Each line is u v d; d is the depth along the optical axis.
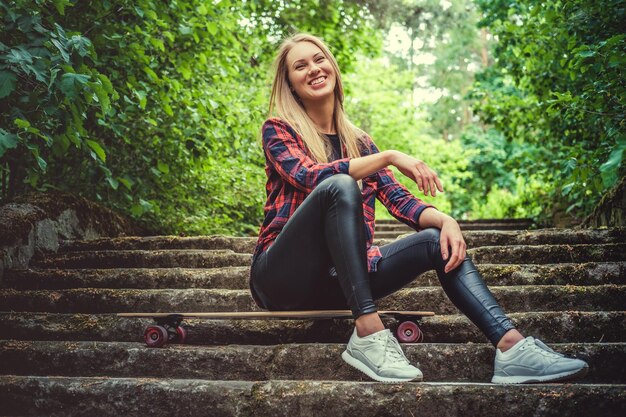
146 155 5.34
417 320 2.64
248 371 2.50
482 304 2.15
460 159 16.77
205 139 5.25
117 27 4.37
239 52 7.18
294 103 2.59
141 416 2.27
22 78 3.50
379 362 2.13
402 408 2.08
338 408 2.12
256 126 6.87
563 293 3.04
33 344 2.69
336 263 2.15
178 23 5.04
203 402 2.24
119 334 2.92
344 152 2.59
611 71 4.16
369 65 16.30
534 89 6.96
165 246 4.27
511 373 2.10
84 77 3.17
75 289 3.29
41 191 4.55
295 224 2.23
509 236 4.29
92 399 2.30
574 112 4.78
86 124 4.77
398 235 5.97
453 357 2.46
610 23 4.69
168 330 2.70
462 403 2.06
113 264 3.94
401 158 2.25
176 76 5.38
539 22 6.30
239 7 6.47
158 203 5.73
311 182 2.28
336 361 2.45
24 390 2.35
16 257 3.71
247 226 7.82
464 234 4.35
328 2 9.86
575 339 2.70
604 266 3.31
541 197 8.38
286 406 2.16
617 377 2.40
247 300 3.18
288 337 2.79
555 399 2.02
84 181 4.98
